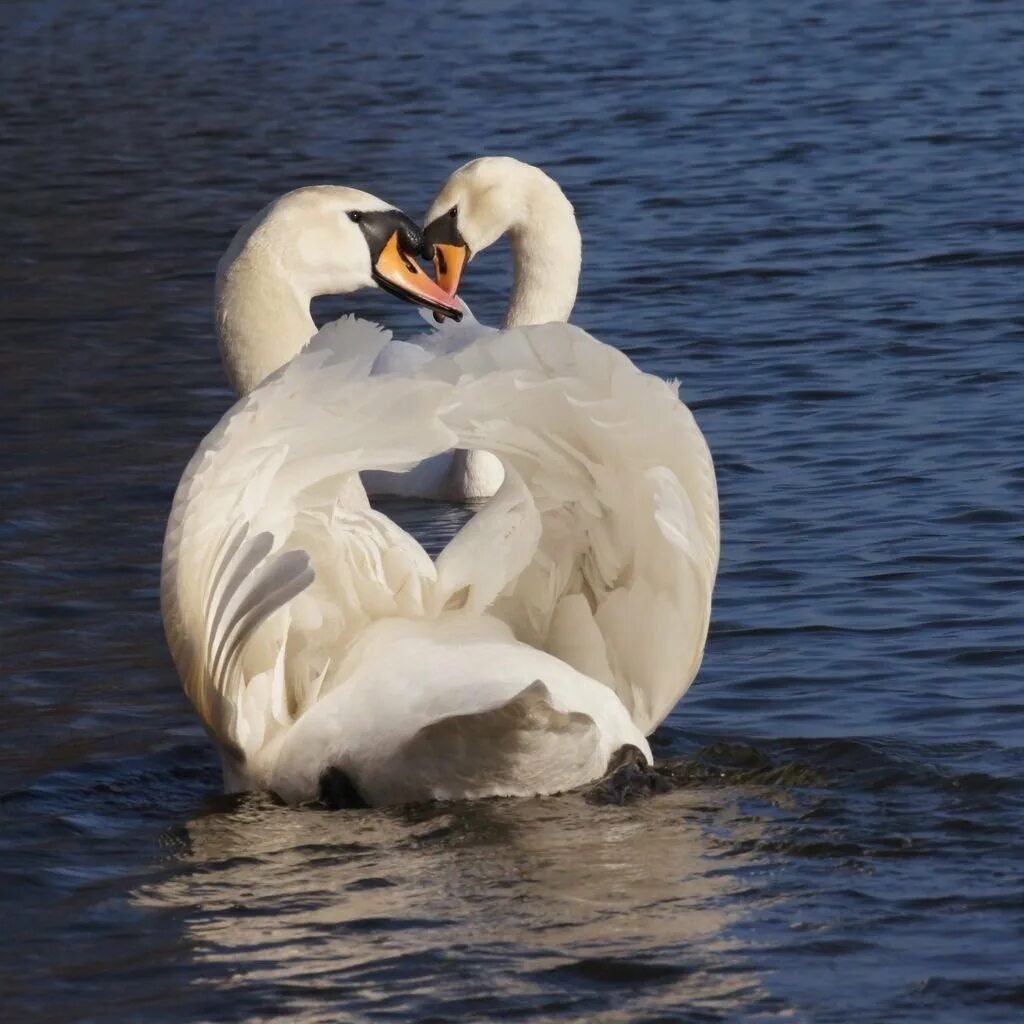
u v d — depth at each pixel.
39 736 11.95
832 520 15.91
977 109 38.50
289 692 10.32
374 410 9.88
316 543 10.35
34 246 30.69
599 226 29.86
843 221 29.12
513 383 9.88
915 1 54.34
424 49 52.03
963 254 26.36
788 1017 7.92
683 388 20.47
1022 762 10.92
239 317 12.80
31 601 14.53
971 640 13.14
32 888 9.50
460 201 20.50
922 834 9.81
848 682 12.51
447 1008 8.04
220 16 61.94
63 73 51.53
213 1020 8.05
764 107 40.06
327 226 12.96
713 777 10.72
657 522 10.32
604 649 10.80
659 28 52.72
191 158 38.34
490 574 10.57
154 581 14.98
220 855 9.71
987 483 16.58
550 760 9.81
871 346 21.75
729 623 13.79
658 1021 7.90
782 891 9.10
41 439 19.47
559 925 8.77
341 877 9.33
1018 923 8.71
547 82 45.16
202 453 10.08
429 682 9.85
